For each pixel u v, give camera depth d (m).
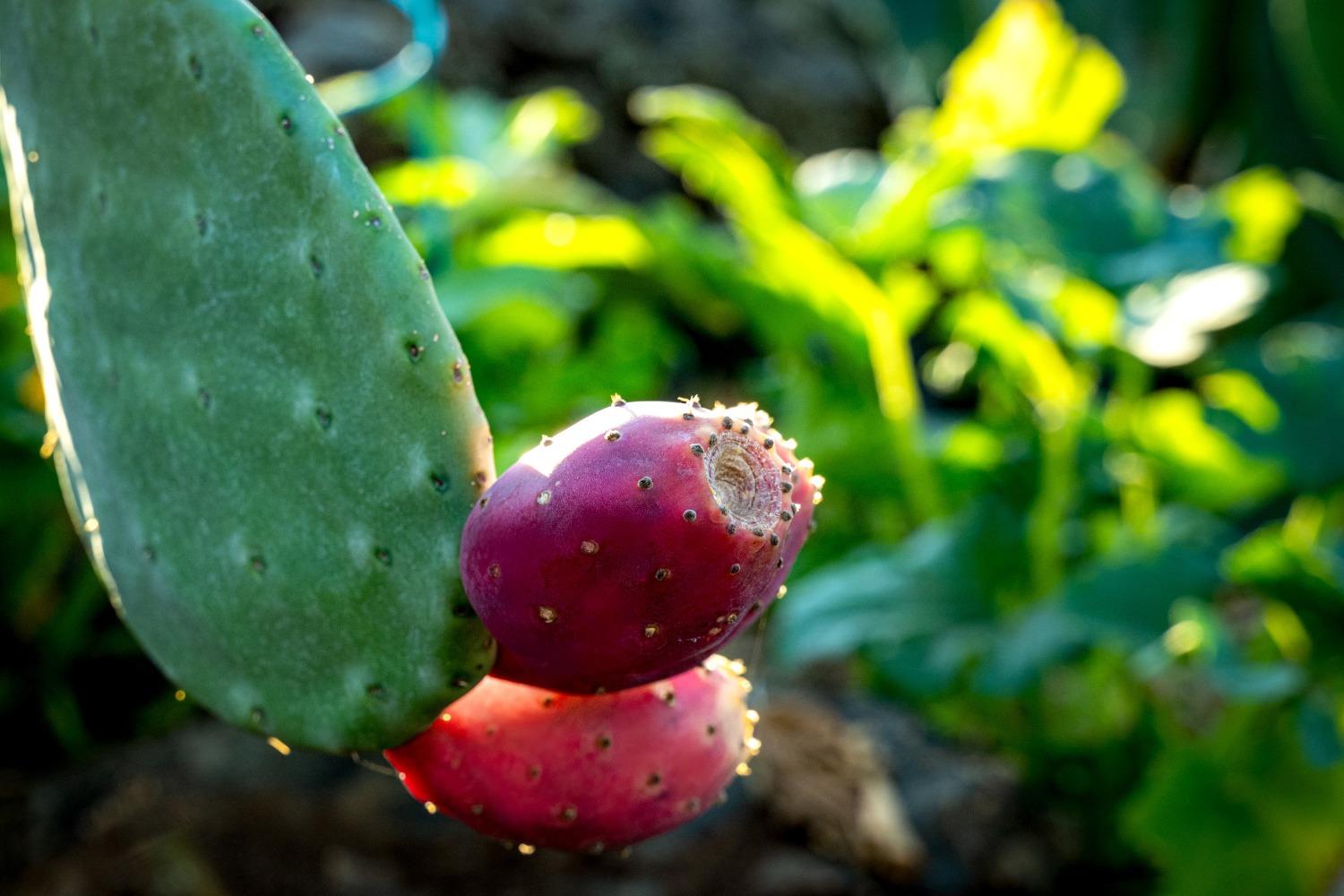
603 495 0.36
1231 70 3.51
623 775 0.41
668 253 1.38
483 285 1.24
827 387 1.53
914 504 1.50
